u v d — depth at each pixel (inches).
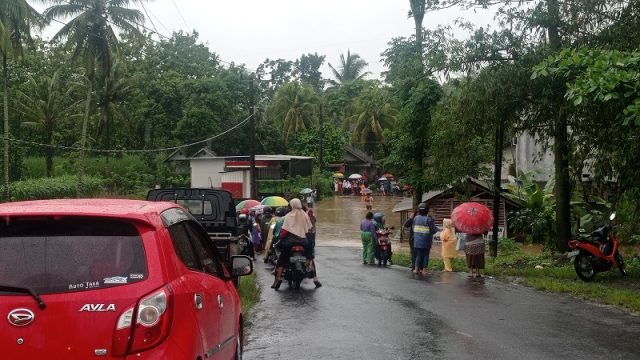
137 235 156.3
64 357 143.0
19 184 1439.5
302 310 408.8
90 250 152.4
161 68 2279.8
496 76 620.7
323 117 2819.9
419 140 816.9
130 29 1416.1
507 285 528.4
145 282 149.4
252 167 1342.3
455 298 454.9
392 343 315.0
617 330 343.9
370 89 2689.5
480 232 586.2
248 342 319.6
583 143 635.5
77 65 1571.1
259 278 591.5
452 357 287.4
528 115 667.4
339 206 1936.5
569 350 299.4
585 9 589.9
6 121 1267.2
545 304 428.8
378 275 603.5
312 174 2053.4
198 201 542.3
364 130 2655.0
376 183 2706.7
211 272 208.1
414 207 857.5
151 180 1934.1
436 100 789.9
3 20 1147.3
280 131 2637.8
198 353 163.3
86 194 1610.5
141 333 144.3
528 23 628.1
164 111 2112.5
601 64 430.6
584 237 550.6
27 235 153.9
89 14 1375.5
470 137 714.2
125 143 2191.2
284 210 765.9
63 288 147.0
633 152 516.4
